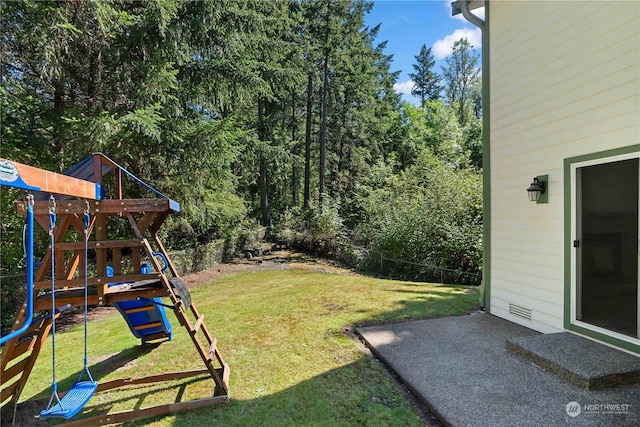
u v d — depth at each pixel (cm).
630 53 309
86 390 255
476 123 2033
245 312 556
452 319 473
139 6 730
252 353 383
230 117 804
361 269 1094
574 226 365
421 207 938
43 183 213
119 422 266
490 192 499
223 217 1119
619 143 319
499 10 479
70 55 632
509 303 462
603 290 338
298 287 745
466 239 802
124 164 725
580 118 358
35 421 280
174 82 741
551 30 393
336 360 358
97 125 585
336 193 1873
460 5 521
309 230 1471
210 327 486
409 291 667
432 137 1955
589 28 347
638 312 307
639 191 306
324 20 1602
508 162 462
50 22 539
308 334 433
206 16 759
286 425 252
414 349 366
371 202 1248
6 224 609
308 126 1819
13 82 577
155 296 300
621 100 317
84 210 265
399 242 950
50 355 436
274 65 1283
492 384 286
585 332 352
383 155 2156
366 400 281
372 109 2067
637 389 272
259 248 1441
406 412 262
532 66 420
